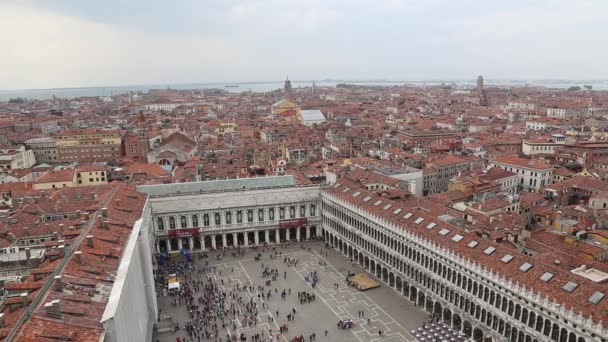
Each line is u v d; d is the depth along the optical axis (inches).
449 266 3622.0
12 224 4089.6
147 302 3631.9
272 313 4020.7
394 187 5684.1
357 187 5472.4
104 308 2329.0
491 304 3233.3
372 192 5206.7
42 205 4544.8
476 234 3905.0
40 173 7485.2
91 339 2037.4
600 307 2556.6
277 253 5472.4
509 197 5354.3
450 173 7780.5
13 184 6063.0
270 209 5757.9
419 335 3563.0
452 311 3624.5
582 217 4650.6
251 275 4832.7
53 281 2381.9
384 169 6791.3
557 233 4247.0
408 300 4220.0
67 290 2368.4
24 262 3164.4
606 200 5216.5
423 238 3897.6
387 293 4365.2
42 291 2310.5
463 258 3449.8
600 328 2428.6
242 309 4089.6
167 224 5497.1
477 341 3393.2
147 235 3983.8
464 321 3531.0
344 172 6387.8
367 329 3732.8
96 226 3378.4
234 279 4734.3
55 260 2952.8
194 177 6904.5
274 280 4692.4
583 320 2532.0
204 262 5226.4
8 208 5093.5
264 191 5684.1
